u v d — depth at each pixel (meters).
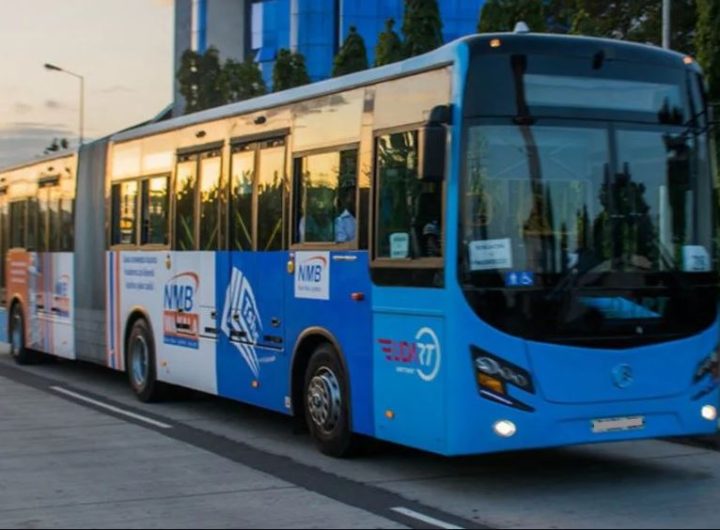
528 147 7.43
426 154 7.18
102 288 14.10
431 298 7.46
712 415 7.95
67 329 15.41
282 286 9.66
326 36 56.06
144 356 12.91
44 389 14.53
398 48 22.44
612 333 7.50
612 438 7.50
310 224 9.26
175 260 11.98
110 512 7.15
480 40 7.43
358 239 8.46
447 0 52.72
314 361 9.21
